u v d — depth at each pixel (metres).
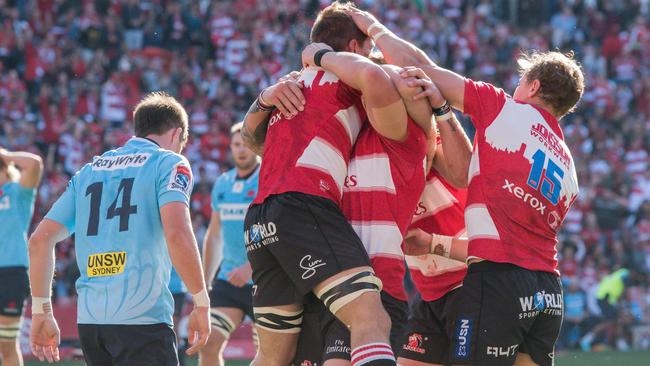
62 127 67.94
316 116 15.91
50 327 18.12
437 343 18.80
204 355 28.89
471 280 16.34
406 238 18.48
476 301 16.12
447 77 16.78
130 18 80.44
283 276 15.86
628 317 57.12
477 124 16.70
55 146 67.44
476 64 82.50
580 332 56.56
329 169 15.66
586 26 89.38
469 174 16.73
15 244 29.62
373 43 17.41
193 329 17.23
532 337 16.61
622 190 67.94
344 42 17.14
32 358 42.94
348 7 17.58
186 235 17.08
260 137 17.45
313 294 16.20
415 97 15.91
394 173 16.12
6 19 77.19
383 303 15.87
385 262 15.95
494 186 16.30
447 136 16.77
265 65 78.00
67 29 78.12
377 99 15.37
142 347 17.02
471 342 16.06
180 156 17.81
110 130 69.00
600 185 67.94
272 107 16.72
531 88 17.30
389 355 14.54
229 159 68.94
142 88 74.38
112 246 17.31
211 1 82.50
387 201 16.06
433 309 18.73
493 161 16.41
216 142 69.31
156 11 81.50
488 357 15.98
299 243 15.20
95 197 17.75
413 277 19.00
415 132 16.20
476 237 16.34
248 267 28.73
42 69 73.88
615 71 84.94
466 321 16.19
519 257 16.11
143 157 17.81
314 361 16.39
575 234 64.12
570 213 64.94
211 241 31.05
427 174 17.95
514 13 92.69
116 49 76.56
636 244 63.19
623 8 91.12
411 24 83.69
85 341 17.52
